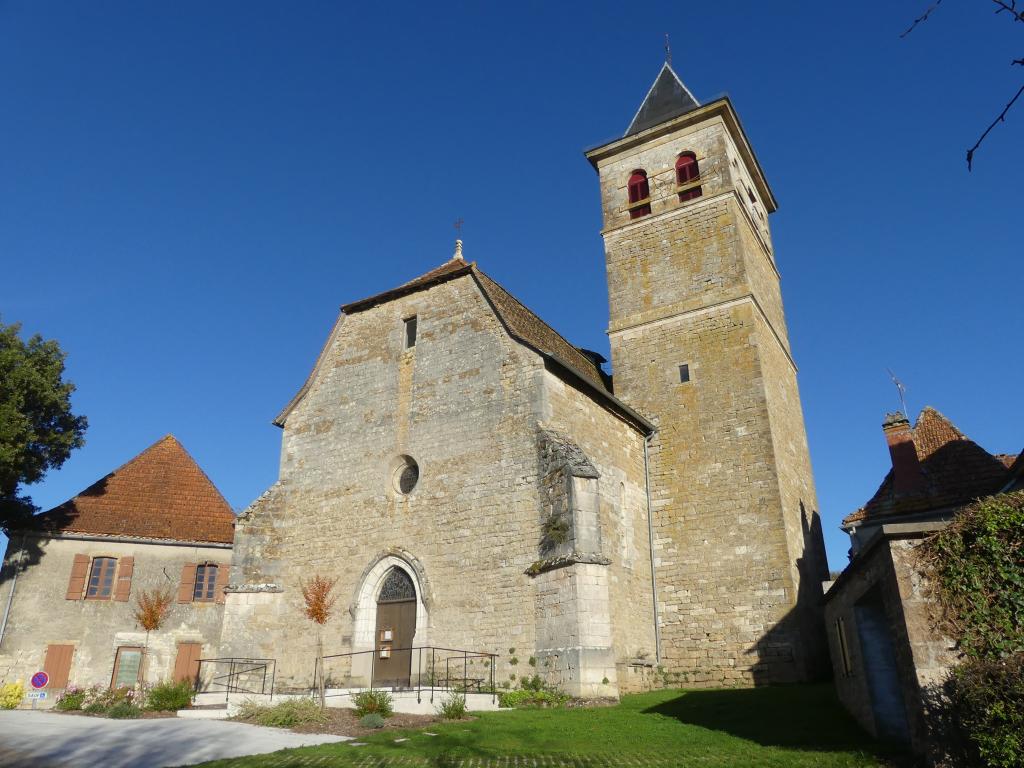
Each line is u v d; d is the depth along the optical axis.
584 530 17.72
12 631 24.78
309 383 24.91
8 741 13.08
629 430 24.39
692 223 27.61
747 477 23.19
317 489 23.03
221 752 12.11
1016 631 8.67
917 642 9.02
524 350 20.72
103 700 19.06
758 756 10.75
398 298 24.12
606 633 17.02
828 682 20.41
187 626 26.78
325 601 20.77
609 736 12.88
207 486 30.36
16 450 24.25
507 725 13.83
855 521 20.91
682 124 29.12
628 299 27.77
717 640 21.86
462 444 20.78
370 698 16.06
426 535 20.41
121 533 27.03
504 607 18.39
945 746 8.56
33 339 26.91
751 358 24.58
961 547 9.13
